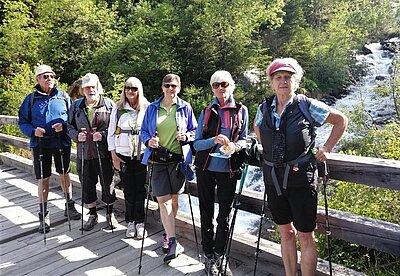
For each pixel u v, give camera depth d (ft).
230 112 8.09
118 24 53.62
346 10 78.48
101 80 46.91
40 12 47.70
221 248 8.50
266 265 8.50
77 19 47.39
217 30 49.60
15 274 8.78
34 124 10.88
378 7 79.77
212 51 49.26
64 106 11.27
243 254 8.93
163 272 8.70
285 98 6.44
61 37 46.62
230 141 7.97
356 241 7.27
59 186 15.52
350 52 61.52
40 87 11.06
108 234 10.90
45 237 10.60
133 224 10.75
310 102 6.30
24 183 16.20
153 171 9.10
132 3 61.05
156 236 10.64
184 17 51.44
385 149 15.83
